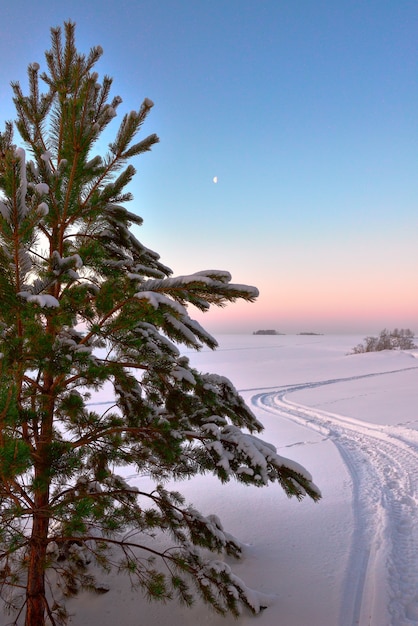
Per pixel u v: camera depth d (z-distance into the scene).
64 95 3.79
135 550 6.06
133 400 4.55
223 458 3.74
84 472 4.28
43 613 4.00
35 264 3.87
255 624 4.33
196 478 9.49
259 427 4.50
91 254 3.79
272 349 79.50
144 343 4.10
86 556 5.33
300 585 5.03
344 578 5.10
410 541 6.02
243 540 6.38
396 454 11.06
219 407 4.17
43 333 3.43
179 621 4.56
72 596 4.95
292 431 14.91
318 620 4.35
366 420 15.59
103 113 3.94
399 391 22.39
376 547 5.87
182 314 3.02
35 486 3.40
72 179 3.74
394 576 5.09
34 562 3.87
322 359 51.84
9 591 4.86
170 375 4.02
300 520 6.97
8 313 3.28
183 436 3.97
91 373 3.62
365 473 9.57
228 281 3.25
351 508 7.36
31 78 4.10
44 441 3.71
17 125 4.01
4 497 3.39
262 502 7.89
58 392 3.85
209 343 4.14
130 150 3.90
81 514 3.53
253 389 27.38
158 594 4.01
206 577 4.15
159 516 4.41
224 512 7.50
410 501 7.63
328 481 9.07
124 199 4.35
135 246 4.92
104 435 4.07
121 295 3.26
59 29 3.91
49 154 3.76
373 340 65.31
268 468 3.91
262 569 5.46
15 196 2.64
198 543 4.42
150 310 3.20
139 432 4.16
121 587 5.12
